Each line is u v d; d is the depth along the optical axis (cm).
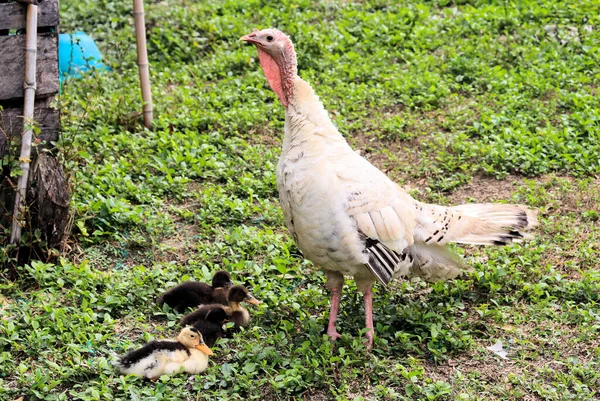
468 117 1120
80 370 650
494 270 779
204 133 1088
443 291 767
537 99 1150
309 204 657
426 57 1271
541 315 730
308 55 1287
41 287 773
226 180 995
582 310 723
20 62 808
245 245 843
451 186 973
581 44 1284
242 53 1300
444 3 1473
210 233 886
